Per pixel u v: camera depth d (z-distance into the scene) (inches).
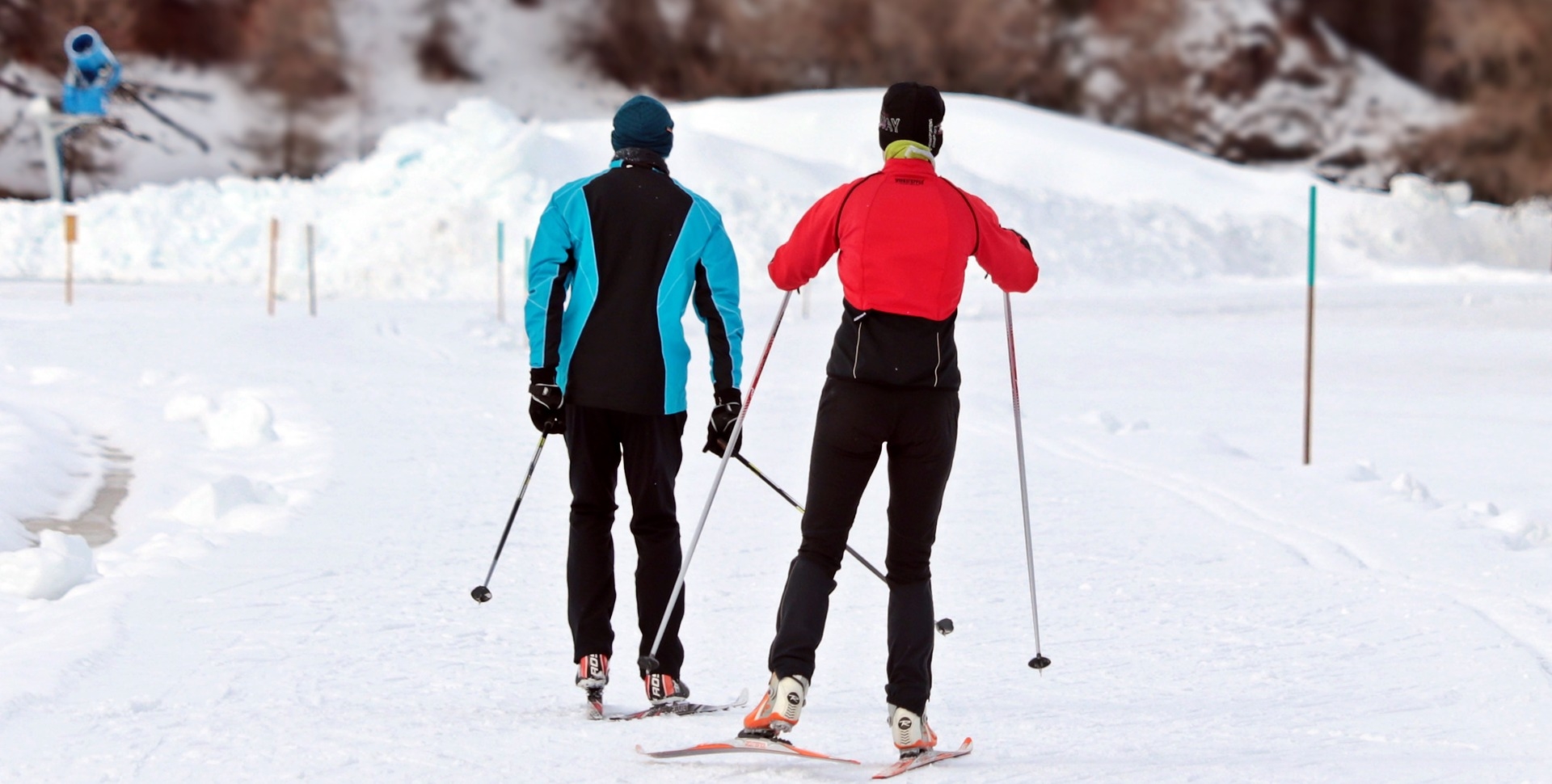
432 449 1213.1
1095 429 1440.7
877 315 426.6
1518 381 2192.4
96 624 613.0
